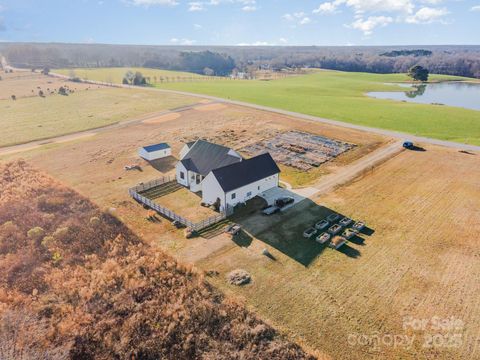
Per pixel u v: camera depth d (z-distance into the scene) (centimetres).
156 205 4244
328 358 2277
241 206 4338
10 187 4953
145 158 6181
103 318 2589
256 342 2405
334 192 4738
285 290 2886
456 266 3181
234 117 9094
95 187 4997
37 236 3659
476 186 4866
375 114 9338
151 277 3009
